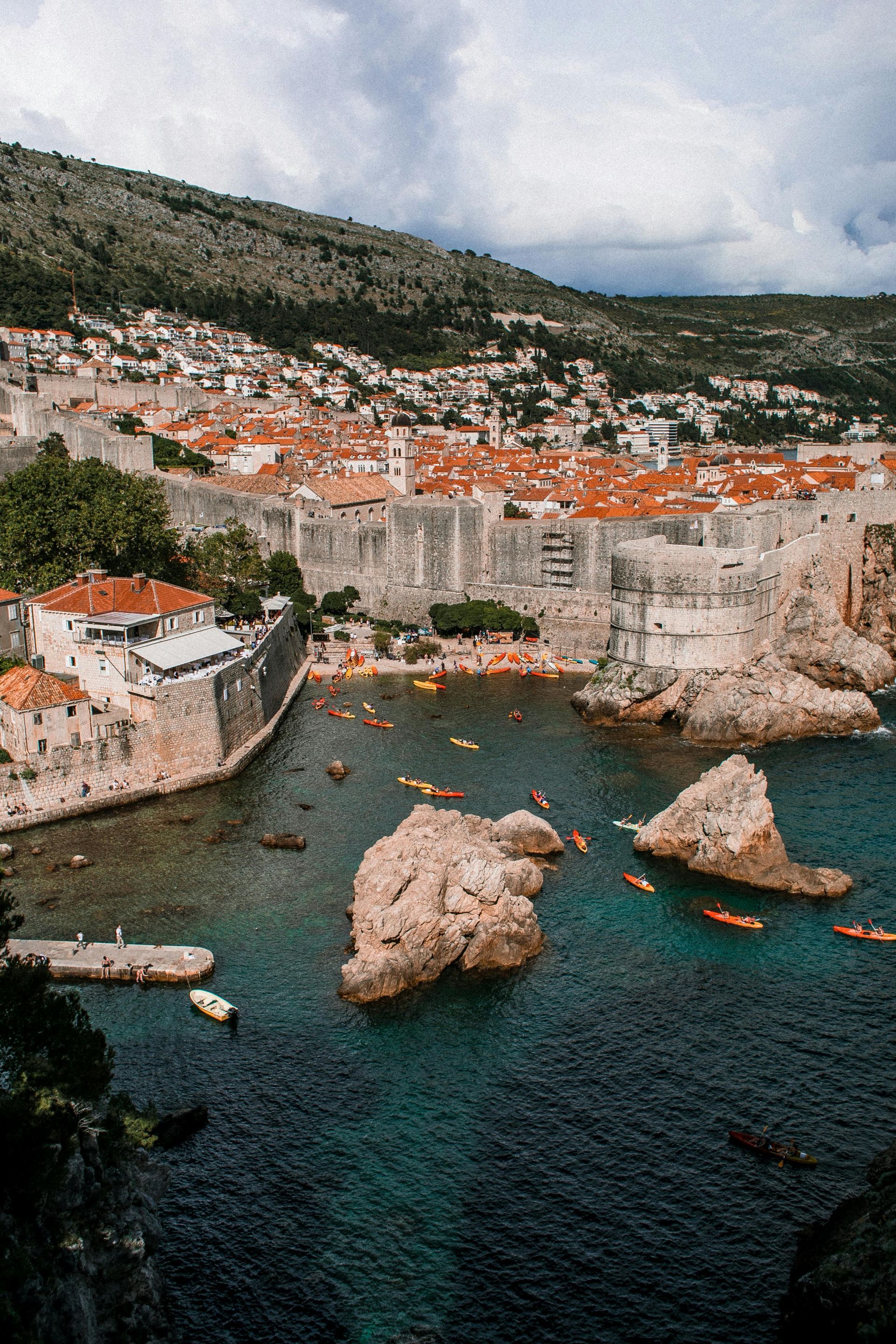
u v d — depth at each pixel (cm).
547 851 9288
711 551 14125
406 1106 6094
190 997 7006
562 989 7294
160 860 9000
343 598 18388
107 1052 5912
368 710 13575
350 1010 6975
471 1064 6481
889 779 11231
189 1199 5391
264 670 12762
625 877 8912
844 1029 6844
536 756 11950
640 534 16162
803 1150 5769
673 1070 6438
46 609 11562
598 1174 5609
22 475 14312
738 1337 4662
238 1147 5744
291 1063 6444
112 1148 4825
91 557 13588
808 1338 4550
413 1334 4597
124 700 11044
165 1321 4559
